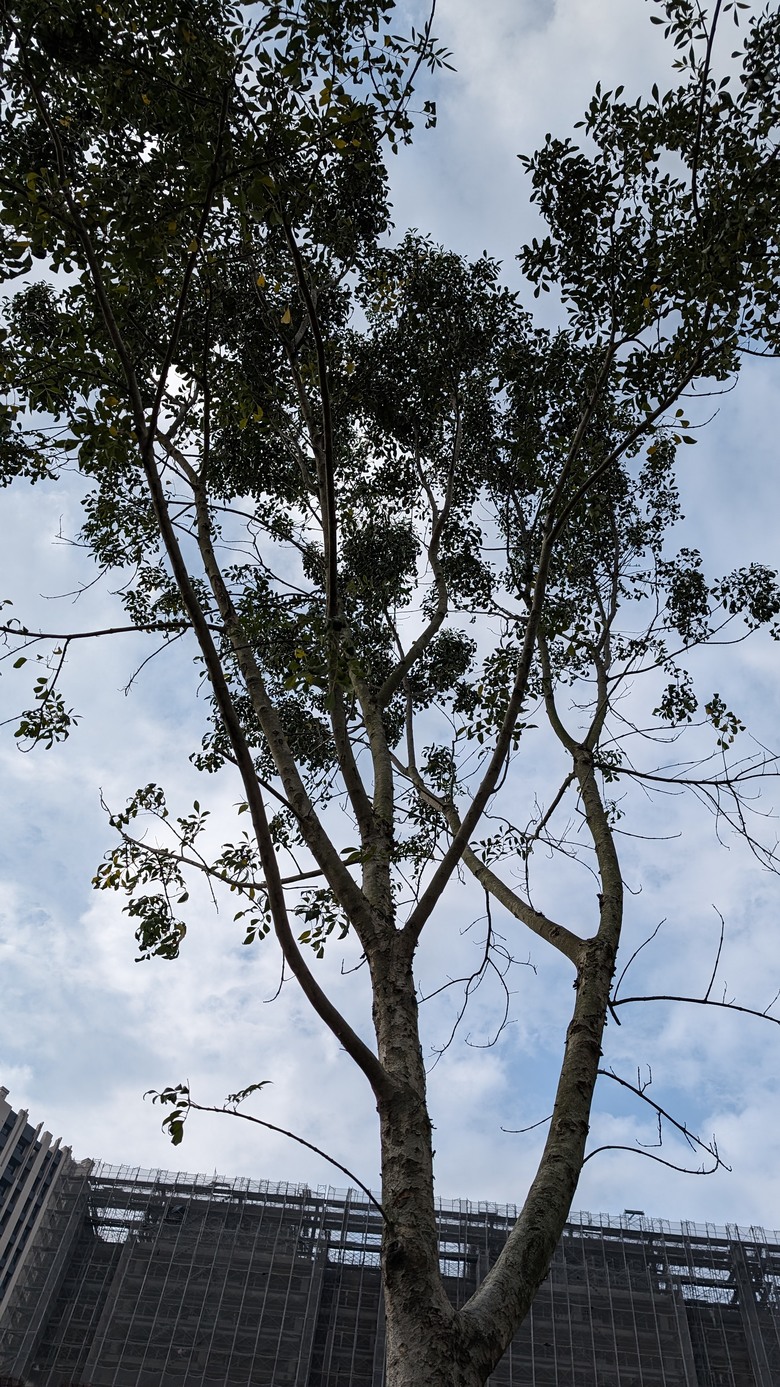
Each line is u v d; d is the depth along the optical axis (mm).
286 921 3832
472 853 6562
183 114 4293
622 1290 49844
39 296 7078
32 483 6504
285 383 8070
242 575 6633
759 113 5480
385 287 8406
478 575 10305
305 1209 53844
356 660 4613
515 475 8484
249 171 4309
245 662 5961
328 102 4402
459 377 9398
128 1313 48969
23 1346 47781
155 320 7008
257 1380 46094
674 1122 4184
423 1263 3426
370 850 4984
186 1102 3877
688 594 9867
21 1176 84438
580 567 9227
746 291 5211
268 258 6961
